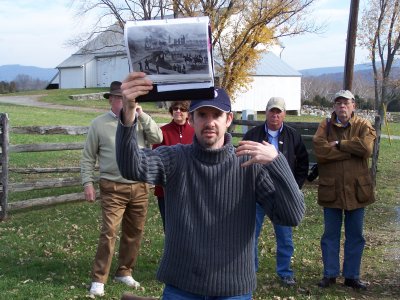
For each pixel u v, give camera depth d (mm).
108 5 32812
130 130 2795
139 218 5980
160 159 2926
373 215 10289
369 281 6523
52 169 9523
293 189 2814
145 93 2719
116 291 5766
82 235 8102
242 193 2922
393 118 44594
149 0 31266
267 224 9078
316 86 78812
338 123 6078
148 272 6531
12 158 14086
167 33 2625
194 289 2867
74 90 53438
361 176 6031
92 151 5855
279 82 49312
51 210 9594
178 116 6043
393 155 20641
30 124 22922
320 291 6051
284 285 6199
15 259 6828
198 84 2711
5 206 8938
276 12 24734
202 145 2941
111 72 57531
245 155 2936
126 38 2639
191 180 2918
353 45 14367
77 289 5801
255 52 25938
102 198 5820
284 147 6133
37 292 5637
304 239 8328
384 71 37000
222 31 25562
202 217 2887
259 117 40500
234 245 2889
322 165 6145
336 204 6047
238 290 2883
